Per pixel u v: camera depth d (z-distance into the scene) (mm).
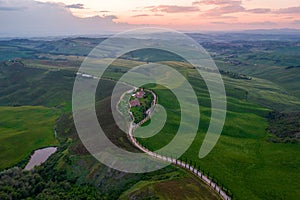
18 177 114312
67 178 113438
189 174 103688
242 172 113500
